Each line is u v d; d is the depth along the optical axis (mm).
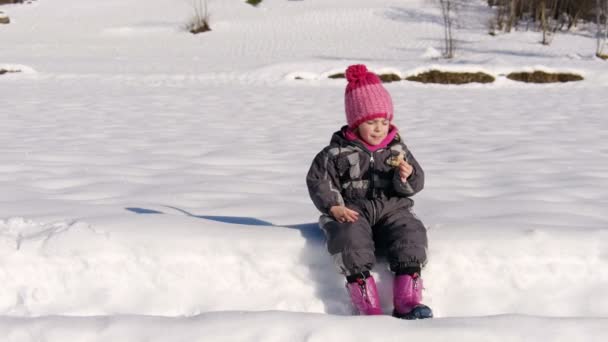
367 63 15766
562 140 6734
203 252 2953
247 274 2957
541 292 2928
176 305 2863
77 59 19375
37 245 2895
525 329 2494
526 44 24250
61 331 2518
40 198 4164
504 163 5508
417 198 4285
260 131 7598
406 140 6891
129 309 2834
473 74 14648
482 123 8227
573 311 2863
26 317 2646
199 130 7656
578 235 3037
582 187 4543
